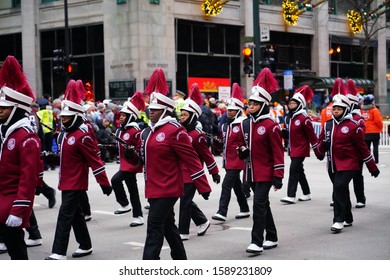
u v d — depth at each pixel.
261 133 8.05
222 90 25.34
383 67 43.31
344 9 39.72
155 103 6.71
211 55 31.69
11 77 6.33
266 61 21.97
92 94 30.36
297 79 34.75
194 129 8.91
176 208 12.25
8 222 5.93
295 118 12.29
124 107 10.62
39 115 18.05
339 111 9.50
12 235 6.20
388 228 9.70
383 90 43.44
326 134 9.74
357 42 40.25
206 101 21.95
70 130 7.99
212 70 31.94
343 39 39.31
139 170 10.34
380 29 39.75
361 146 9.48
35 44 32.41
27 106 6.32
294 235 9.23
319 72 37.56
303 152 12.30
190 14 30.50
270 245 8.34
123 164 10.47
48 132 18.16
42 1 32.25
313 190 14.22
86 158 7.91
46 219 11.05
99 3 29.83
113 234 9.66
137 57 28.20
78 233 8.12
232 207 12.02
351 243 8.59
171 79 29.34
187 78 30.75
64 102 7.99
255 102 8.08
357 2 40.25
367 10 39.44
